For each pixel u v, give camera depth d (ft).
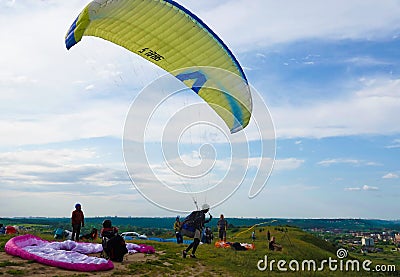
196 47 42.19
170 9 38.58
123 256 37.27
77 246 41.01
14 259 32.04
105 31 40.91
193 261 40.04
